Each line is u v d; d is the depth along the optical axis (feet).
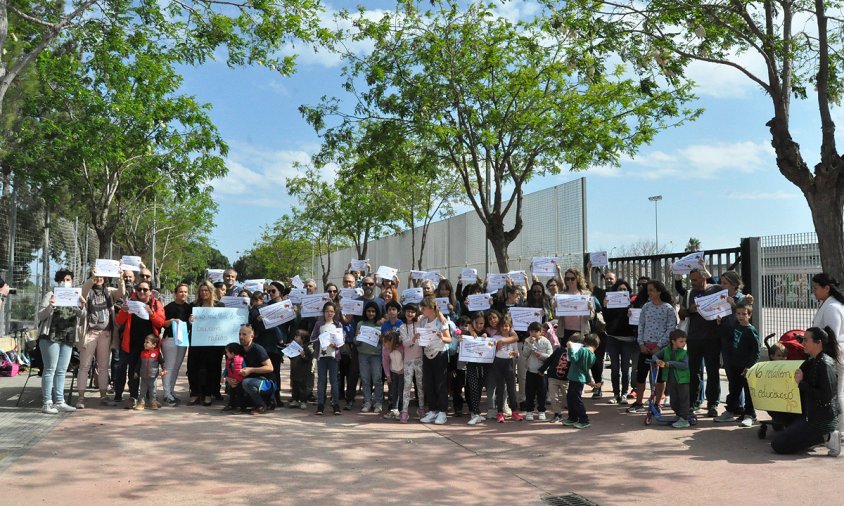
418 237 89.10
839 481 20.58
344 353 36.58
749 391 27.76
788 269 42.88
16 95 51.78
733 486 20.31
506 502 19.16
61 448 25.26
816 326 25.62
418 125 50.96
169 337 35.73
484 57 50.62
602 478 21.57
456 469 22.84
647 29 40.11
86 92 59.72
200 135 70.38
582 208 48.03
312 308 36.45
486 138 49.55
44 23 26.96
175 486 20.61
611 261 52.90
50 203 62.75
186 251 181.37
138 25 53.83
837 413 23.52
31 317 59.26
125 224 106.73
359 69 52.42
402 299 41.81
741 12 40.09
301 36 39.27
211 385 36.68
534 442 26.96
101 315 34.68
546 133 51.75
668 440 26.76
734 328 29.58
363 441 27.30
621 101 50.65
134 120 64.69
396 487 20.63
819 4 38.40
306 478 21.61
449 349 33.22
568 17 40.83
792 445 23.97
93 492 19.93
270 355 36.19
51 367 32.58
